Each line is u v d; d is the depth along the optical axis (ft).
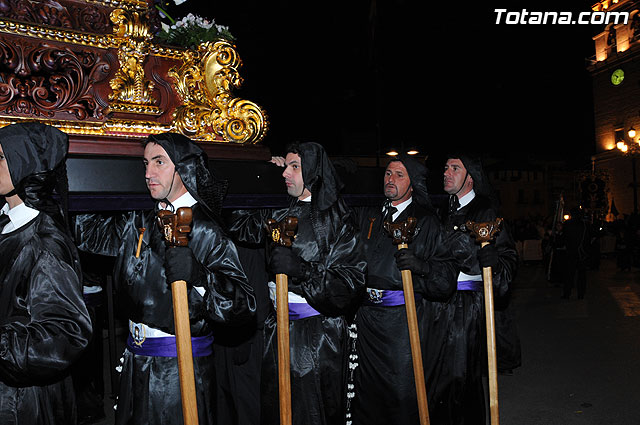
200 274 7.33
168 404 7.79
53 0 8.26
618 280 42.45
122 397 8.03
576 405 15.14
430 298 11.81
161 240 7.99
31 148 6.89
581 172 92.17
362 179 13.46
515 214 139.54
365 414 12.09
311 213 10.46
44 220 7.08
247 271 12.09
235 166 9.69
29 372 6.49
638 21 84.84
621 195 88.12
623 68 87.40
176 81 9.55
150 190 7.90
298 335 10.33
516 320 27.04
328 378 10.32
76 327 6.81
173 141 7.84
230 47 9.99
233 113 10.14
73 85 8.45
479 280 13.30
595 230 49.83
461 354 12.57
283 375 8.87
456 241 13.37
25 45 7.98
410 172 12.39
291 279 10.10
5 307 6.81
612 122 90.27
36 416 6.89
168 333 7.93
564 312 29.14
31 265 6.84
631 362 19.27
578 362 19.33
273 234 9.07
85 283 13.29
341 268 10.29
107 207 7.91
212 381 8.23
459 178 13.79
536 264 56.24
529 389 16.46
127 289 8.03
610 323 26.00
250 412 11.98
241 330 11.30
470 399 12.57
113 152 8.30
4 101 7.91
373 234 12.56
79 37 8.43
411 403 11.68
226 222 11.47
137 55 8.89
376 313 12.07
